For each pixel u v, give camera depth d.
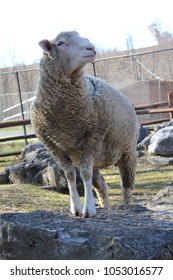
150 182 11.00
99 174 7.39
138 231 4.95
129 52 42.03
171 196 7.09
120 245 4.60
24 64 43.34
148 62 30.62
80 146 5.97
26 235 5.10
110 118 6.26
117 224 5.30
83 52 5.62
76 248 4.81
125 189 7.77
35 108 5.93
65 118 5.78
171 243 4.86
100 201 7.49
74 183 6.07
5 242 5.22
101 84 6.32
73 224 5.29
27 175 11.16
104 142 6.44
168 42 43.16
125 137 6.92
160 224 5.33
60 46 5.69
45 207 8.21
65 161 6.14
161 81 21.34
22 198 9.16
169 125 15.59
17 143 19.84
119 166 7.68
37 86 5.91
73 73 5.66
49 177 10.45
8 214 5.67
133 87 22.25
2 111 34.25
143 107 17.41
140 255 4.56
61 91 5.69
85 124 5.85
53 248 4.94
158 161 12.92
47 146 6.15
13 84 42.66
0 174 11.73
